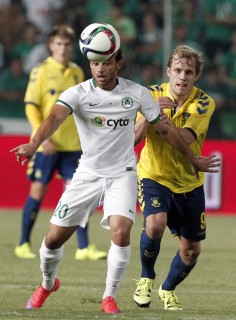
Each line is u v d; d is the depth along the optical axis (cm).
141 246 2584
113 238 2345
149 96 2388
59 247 2409
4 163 6506
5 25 8450
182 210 2606
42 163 4069
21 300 2731
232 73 8562
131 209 2338
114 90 2342
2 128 8312
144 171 2617
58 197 6531
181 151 2464
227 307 2678
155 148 2586
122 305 2673
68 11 8556
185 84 2552
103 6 8600
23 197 6538
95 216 6425
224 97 8469
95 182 2364
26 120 8338
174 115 2606
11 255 4147
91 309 2539
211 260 4056
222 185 6397
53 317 2320
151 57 8500
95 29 2286
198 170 2484
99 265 3822
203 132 2573
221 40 8644
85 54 2302
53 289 2519
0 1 8488
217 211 6412
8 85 8344
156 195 2566
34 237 4919
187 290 3102
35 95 4091
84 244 4041
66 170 4078
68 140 4050
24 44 8475
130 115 2358
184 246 2642
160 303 2770
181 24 8606
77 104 2328
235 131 8319
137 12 8619
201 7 8638
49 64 4116
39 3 8519
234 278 3472
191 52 2558
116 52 2294
